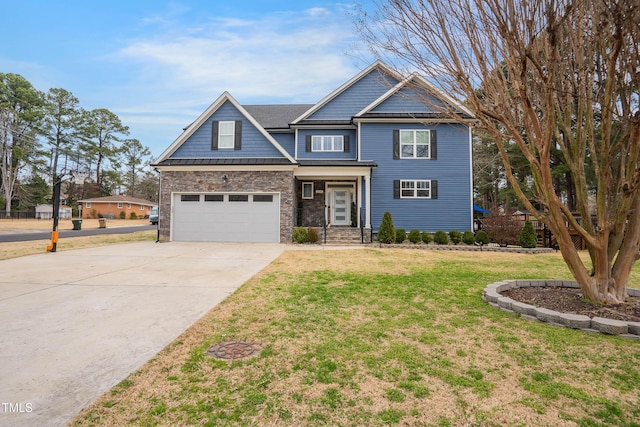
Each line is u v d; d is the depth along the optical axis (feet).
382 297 17.42
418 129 51.16
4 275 22.85
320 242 45.88
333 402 7.86
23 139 130.93
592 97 15.96
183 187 46.91
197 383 8.71
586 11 13.93
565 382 8.83
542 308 14.05
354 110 54.85
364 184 50.24
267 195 46.37
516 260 31.94
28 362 9.79
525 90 13.21
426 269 26.05
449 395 8.18
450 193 50.37
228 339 11.72
